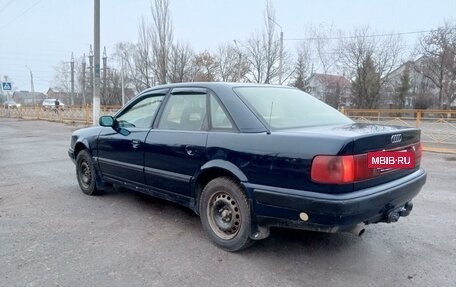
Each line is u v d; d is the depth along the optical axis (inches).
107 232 154.9
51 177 263.1
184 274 119.0
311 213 109.5
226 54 1760.6
